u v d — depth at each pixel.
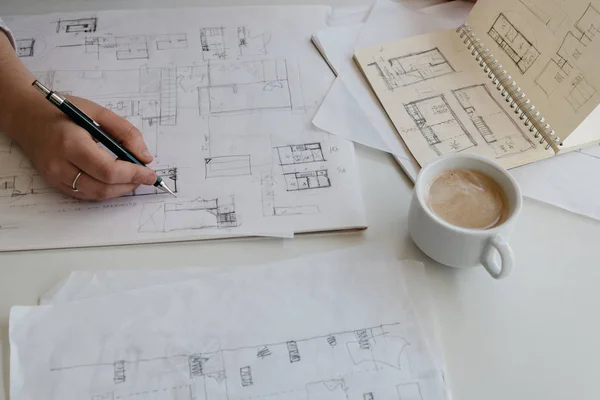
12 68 0.67
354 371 0.49
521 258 0.58
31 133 0.62
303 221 0.59
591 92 0.62
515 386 0.50
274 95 0.70
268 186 0.62
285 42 0.77
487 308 0.54
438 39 0.77
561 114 0.65
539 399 0.49
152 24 0.77
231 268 0.55
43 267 0.55
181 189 0.61
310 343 0.51
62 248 0.57
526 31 0.70
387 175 0.64
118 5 0.80
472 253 0.53
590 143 0.67
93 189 0.58
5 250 0.56
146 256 0.56
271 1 0.82
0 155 0.63
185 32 0.76
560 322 0.54
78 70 0.71
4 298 0.53
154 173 0.60
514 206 0.54
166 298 0.53
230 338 0.51
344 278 0.55
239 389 0.48
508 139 0.67
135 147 0.62
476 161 0.56
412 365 0.50
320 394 0.48
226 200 0.60
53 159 0.59
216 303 0.53
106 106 0.68
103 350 0.50
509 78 0.71
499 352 0.52
